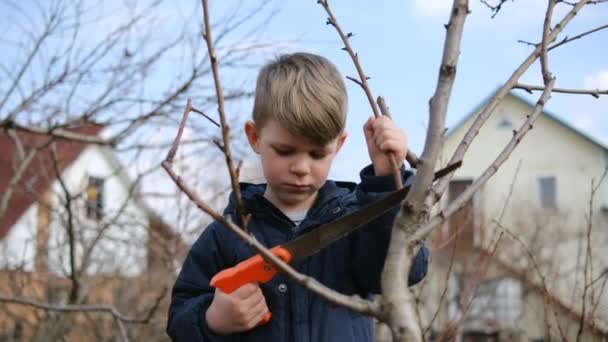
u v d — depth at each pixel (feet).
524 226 49.14
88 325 23.49
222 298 6.72
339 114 6.94
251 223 7.71
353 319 7.50
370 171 6.65
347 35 7.30
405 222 4.84
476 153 74.18
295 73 7.11
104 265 25.93
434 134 4.88
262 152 7.11
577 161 79.66
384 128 6.13
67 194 19.25
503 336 31.19
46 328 21.12
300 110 6.74
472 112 73.72
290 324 7.30
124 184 24.30
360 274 7.32
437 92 4.93
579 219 73.67
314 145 6.87
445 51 4.95
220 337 7.18
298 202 7.30
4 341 21.70
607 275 13.26
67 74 18.48
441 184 5.33
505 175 75.31
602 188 77.56
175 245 19.84
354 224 5.49
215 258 7.92
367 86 7.05
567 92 6.92
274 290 7.36
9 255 25.85
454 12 4.98
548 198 79.20
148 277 24.08
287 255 5.58
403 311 4.59
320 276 7.41
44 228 22.77
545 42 6.42
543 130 80.28
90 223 24.23
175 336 7.54
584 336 12.19
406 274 4.74
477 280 13.56
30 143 23.20
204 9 5.09
